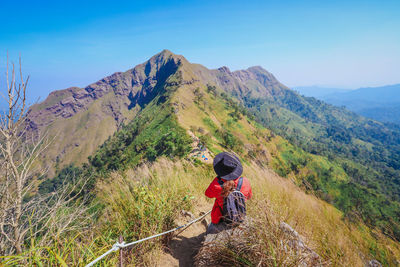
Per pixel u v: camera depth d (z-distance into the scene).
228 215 2.48
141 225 2.89
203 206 4.36
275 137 153.50
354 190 88.00
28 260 2.00
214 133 115.88
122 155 97.81
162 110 134.50
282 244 2.13
